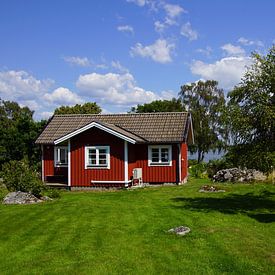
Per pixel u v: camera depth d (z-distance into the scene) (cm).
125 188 2755
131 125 3166
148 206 1875
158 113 3275
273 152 1623
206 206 1852
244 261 1023
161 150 2975
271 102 1603
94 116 3394
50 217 1659
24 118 3791
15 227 1498
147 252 1123
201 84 7106
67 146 3127
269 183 2655
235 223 1458
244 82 1641
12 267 1052
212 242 1193
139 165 3003
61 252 1162
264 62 1616
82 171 2823
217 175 2958
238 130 1647
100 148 2800
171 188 2630
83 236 1326
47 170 3170
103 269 1002
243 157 1680
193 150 7138
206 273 952
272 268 976
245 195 2194
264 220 1520
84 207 1880
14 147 3697
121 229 1402
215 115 6925
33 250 1197
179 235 1284
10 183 2188
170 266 1005
